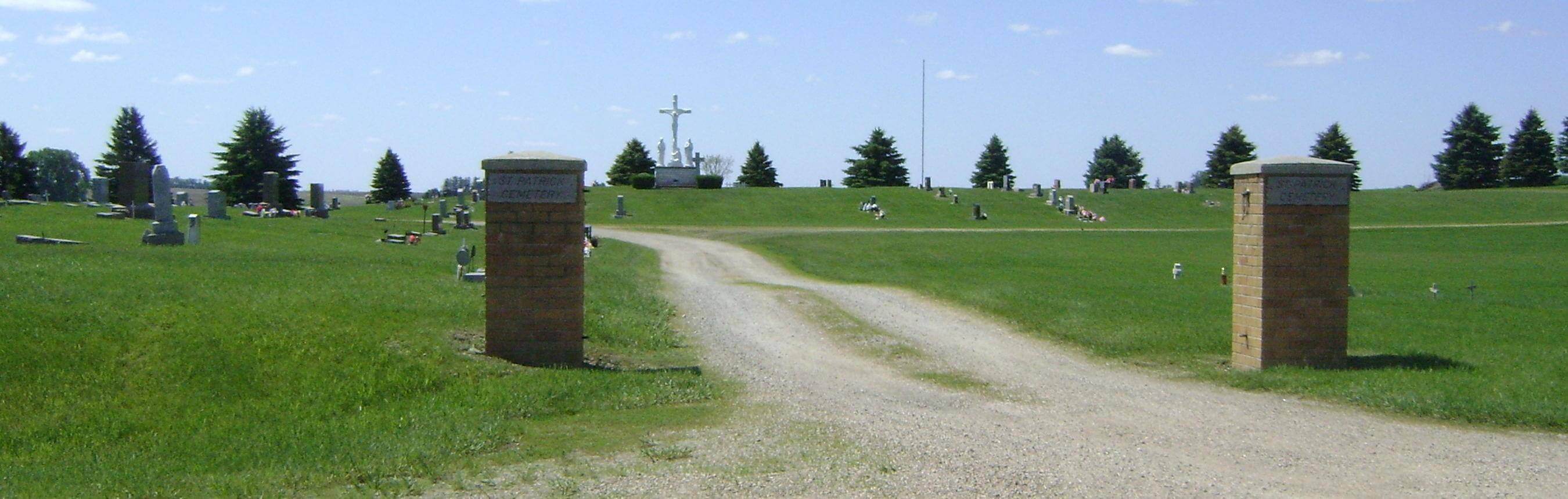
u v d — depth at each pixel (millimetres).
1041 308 18984
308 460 8438
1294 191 13359
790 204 71750
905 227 61656
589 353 14000
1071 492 7727
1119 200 79125
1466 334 17047
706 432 9578
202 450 8953
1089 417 10578
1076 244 48812
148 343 11422
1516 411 10414
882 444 9109
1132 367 13891
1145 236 56938
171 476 8125
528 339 13047
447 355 12430
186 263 19312
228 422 9867
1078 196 80062
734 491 7664
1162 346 15141
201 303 13750
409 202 71688
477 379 11641
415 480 7906
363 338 12406
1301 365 13445
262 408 10258
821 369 13539
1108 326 16891
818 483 7879
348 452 8602
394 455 8500
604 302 18250
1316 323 13469
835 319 17797
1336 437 9680
